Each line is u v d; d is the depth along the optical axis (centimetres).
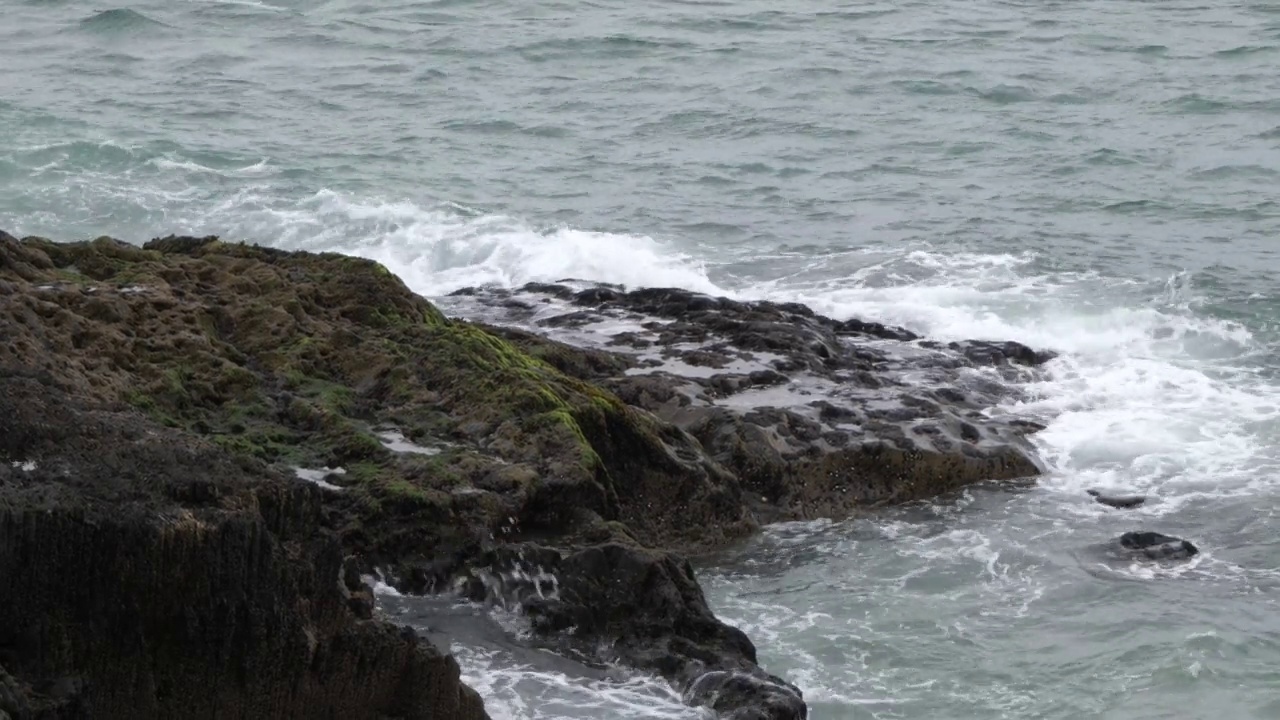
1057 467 3653
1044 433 3797
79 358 3062
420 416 3192
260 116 6550
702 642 2720
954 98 6912
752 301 4491
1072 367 4231
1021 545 3291
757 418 3566
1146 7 8456
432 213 5422
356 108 6731
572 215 5466
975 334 4478
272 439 3041
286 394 3191
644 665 2650
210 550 2156
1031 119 6606
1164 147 6241
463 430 3145
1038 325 4541
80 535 2089
